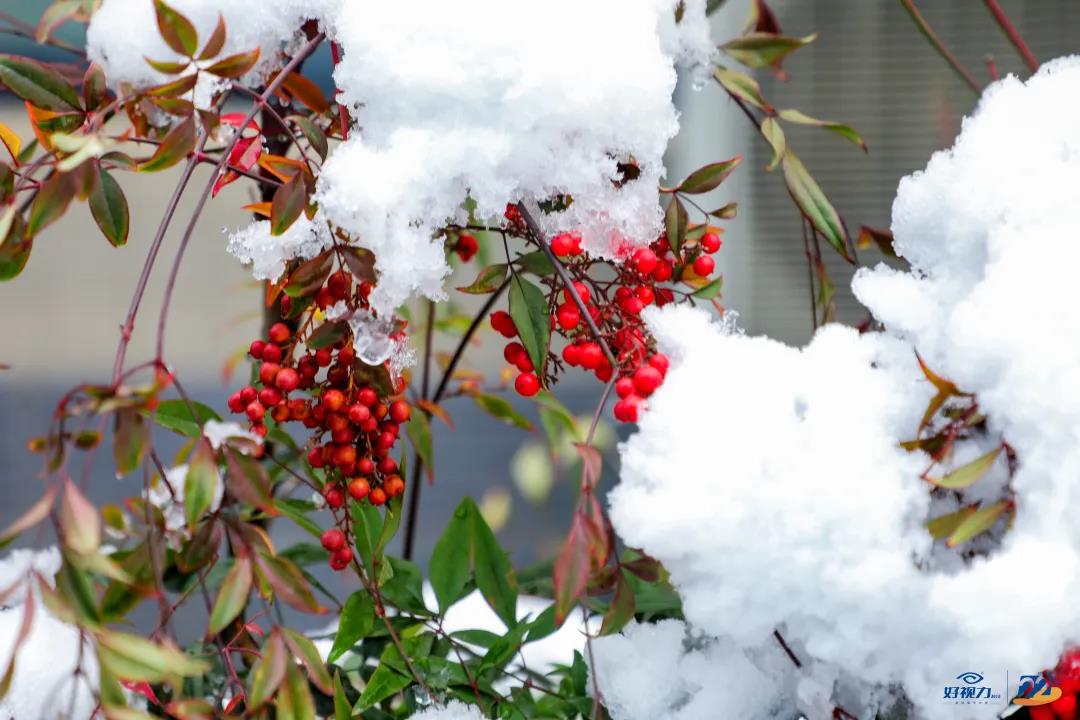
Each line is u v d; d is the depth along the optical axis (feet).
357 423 2.68
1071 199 2.65
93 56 2.81
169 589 3.10
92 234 10.11
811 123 2.97
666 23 2.89
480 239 3.56
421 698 2.86
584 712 2.84
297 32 2.82
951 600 2.59
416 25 2.65
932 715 2.66
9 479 7.92
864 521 2.63
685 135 7.66
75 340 10.19
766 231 7.98
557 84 2.64
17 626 2.76
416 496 3.36
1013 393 2.60
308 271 2.65
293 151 3.46
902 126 8.23
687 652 2.87
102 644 2.48
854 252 2.94
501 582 2.95
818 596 2.65
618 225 2.72
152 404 2.48
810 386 2.71
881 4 8.21
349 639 2.81
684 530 2.64
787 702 2.80
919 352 2.72
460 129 2.65
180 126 2.60
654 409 2.65
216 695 2.97
